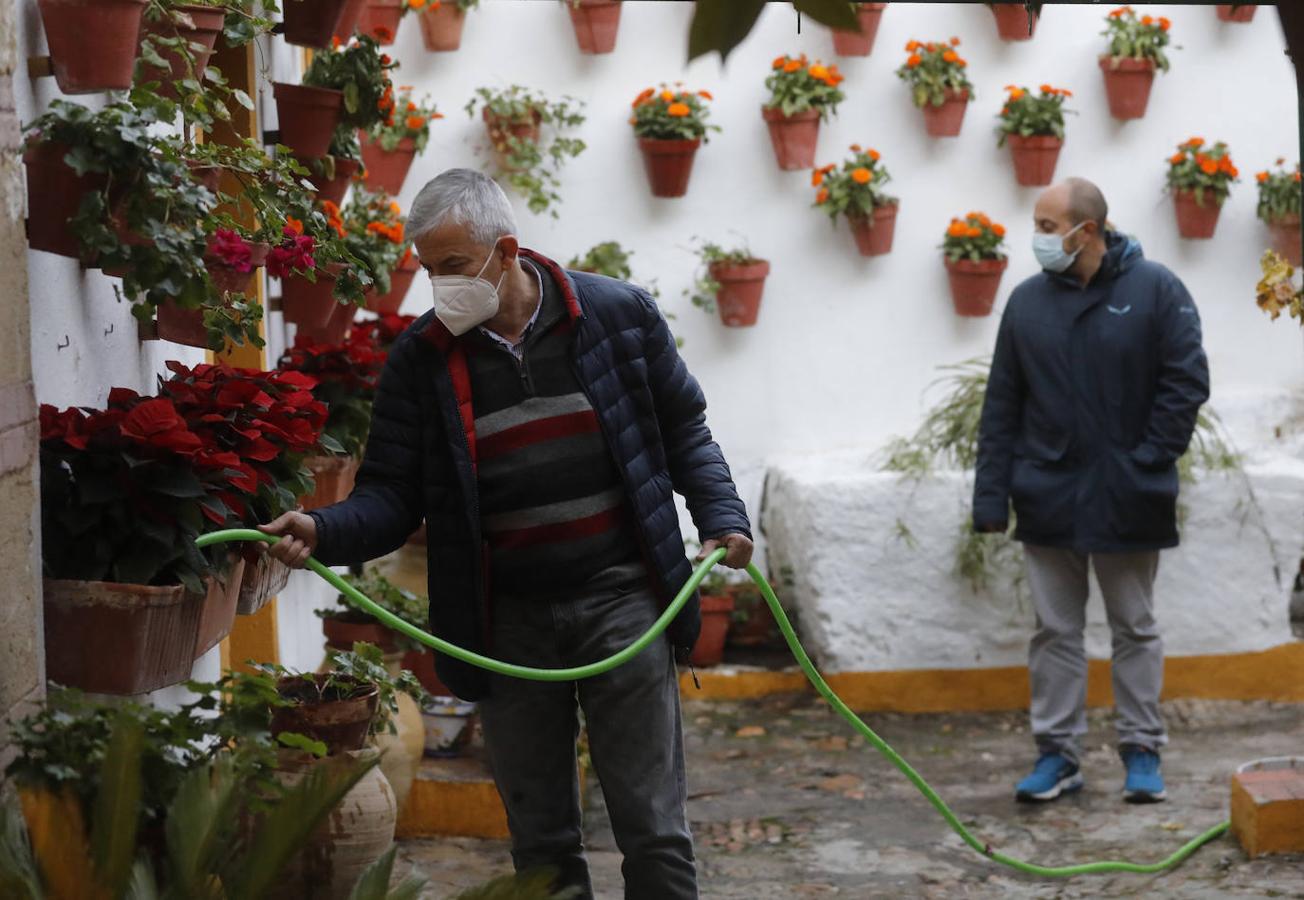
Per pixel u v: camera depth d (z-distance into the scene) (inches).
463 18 273.1
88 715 100.9
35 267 111.0
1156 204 289.0
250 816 109.2
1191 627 257.3
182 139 132.6
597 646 125.4
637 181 280.4
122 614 105.4
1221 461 255.8
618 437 124.9
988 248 277.7
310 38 175.3
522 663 126.5
